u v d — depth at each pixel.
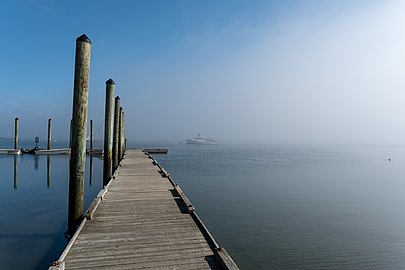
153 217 6.59
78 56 7.03
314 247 8.65
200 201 14.67
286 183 21.95
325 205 14.55
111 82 14.68
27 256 6.93
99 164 30.14
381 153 95.75
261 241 9.01
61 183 17.53
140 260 4.36
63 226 9.15
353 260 7.84
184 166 34.16
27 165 26.70
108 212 6.99
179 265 4.21
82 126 7.06
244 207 13.52
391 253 8.37
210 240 5.12
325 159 56.75
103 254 4.55
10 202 12.53
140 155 26.50
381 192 19.19
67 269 4.04
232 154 67.38
